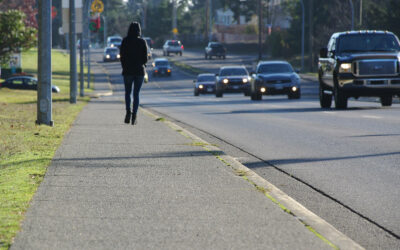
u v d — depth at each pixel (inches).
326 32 6663.4
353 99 2790.4
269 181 753.6
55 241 450.0
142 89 5703.7
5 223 493.4
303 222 516.4
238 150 1040.2
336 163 871.1
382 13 5285.4
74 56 2851.9
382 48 1962.4
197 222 513.7
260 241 459.2
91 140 1097.4
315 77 5580.7
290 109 2117.4
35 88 4621.1
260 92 2861.7
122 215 534.0
